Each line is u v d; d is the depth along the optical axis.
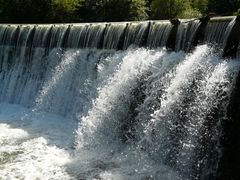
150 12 37.25
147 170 12.03
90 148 13.99
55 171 11.95
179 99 12.55
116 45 17.39
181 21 14.88
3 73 22.55
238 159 11.06
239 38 12.29
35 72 21.00
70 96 18.28
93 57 18.03
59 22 34.53
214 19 13.46
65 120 17.56
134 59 15.15
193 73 12.55
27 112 19.09
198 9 39.34
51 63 20.20
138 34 16.47
